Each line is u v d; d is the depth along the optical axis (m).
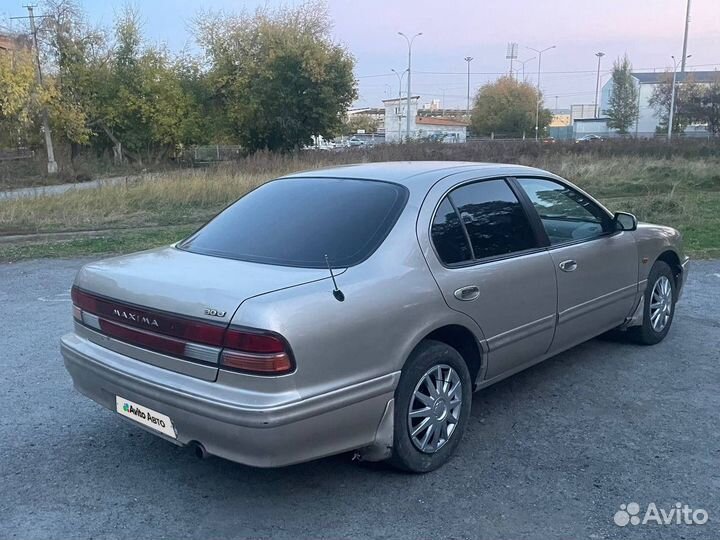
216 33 41.06
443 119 100.94
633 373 5.16
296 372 3.01
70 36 37.12
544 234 4.47
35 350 5.87
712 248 10.18
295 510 3.38
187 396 3.11
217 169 21.94
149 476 3.73
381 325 3.33
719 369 5.23
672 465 3.76
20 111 32.84
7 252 11.11
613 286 5.07
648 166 23.30
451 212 3.93
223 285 3.21
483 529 3.19
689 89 65.38
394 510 3.36
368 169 4.29
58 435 4.23
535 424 4.30
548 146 28.28
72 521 3.28
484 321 3.92
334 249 3.54
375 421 3.38
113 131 39.19
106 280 3.61
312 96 41.16
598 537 3.11
